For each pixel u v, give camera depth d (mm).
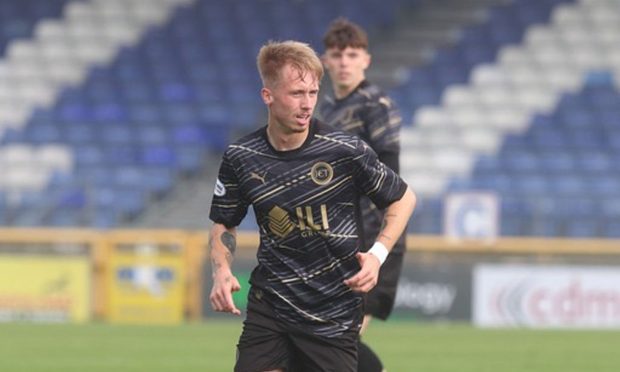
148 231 67312
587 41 94438
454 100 90000
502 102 89812
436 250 63844
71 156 85625
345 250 19125
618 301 63438
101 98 91562
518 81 91500
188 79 92875
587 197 78500
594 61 93062
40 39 96812
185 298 63844
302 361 19500
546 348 48812
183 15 98250
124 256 64125
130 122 88688
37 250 64312
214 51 95250
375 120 25750
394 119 25875
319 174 18906
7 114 90188
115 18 98000
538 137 86375
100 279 64062
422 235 72250
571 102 89750
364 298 19891
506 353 46469
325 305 19219
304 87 18500
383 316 26219
